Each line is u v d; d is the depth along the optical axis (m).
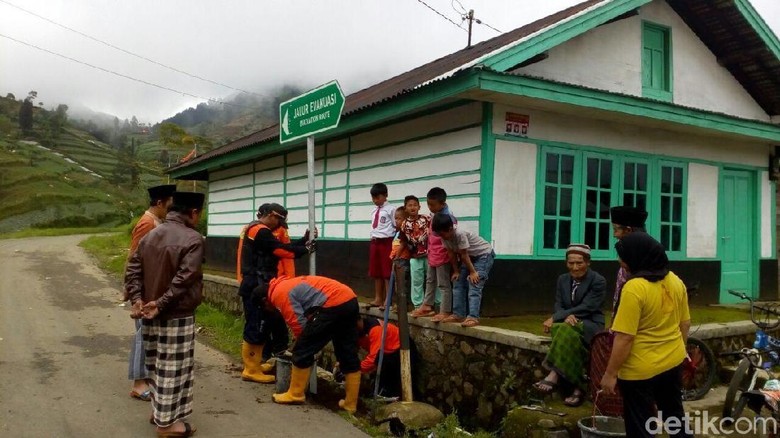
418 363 6.42
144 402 5.27
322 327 5.37
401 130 8.16
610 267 7.75
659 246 3.62
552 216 7.27
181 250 4.33
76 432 4.50
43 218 54.75
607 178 7.77
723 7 8.27
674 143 8.48
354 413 5.57
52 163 77.38
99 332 8.28
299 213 10.73
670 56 8.58
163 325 4.33
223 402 5.50
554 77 7.38
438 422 5.27
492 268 6.77
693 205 8.71
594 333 4.92
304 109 5.80
